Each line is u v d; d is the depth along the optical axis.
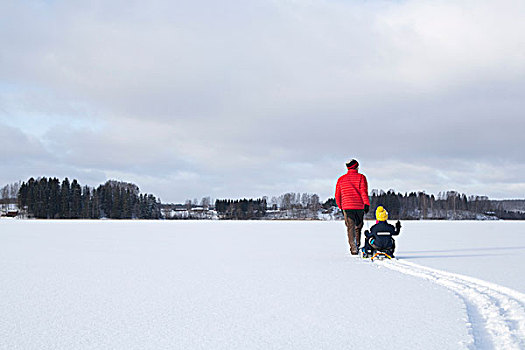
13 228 18.94
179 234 14.44
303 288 4.55
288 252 8.32
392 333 2.92
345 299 4.01
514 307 3.65
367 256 7.29
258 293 4.29
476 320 3.29
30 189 80.44
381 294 4.23
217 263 6.61
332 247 9.44
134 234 14.40
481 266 6.10
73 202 82.94
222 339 2.81
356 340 2.77
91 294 4.24
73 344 2.71
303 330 3.01
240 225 23.38
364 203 7.85
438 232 15.87
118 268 6.05
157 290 4.45
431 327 3.06
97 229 18.08
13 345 2.69
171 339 2.81
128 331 2.99
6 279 5.11
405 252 8.31
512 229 18.31
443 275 5.38
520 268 5.87
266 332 2.96
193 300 3.97
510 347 2.63
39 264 6.48
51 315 3.43
